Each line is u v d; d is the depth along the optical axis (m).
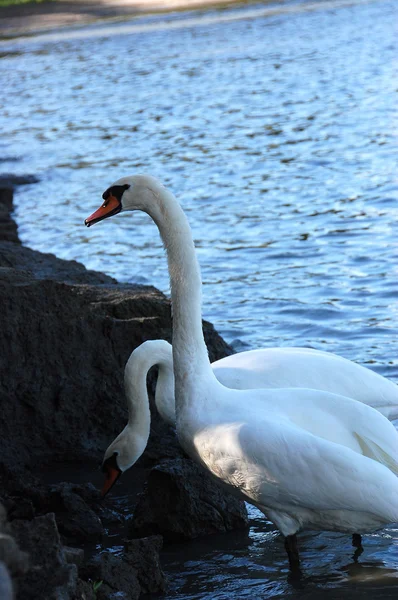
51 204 26.00
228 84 45.28
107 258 20.23
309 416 8.12
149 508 9.20
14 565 5.10
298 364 9.84
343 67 47.09
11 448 11.14
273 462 7.73
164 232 8.55
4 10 90.38
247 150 30.83
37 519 6.78
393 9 70.38
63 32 77.06
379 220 21.25
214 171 28.20
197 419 8.24
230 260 19.25
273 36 62.50
